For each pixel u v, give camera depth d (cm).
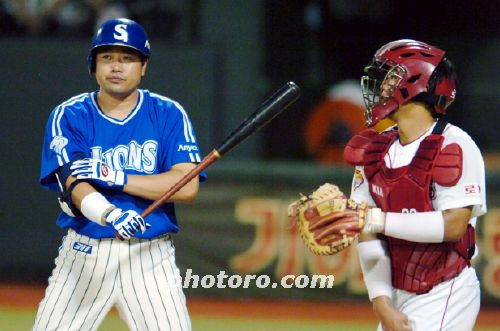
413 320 1365
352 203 1335
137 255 1544
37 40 3741
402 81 1345
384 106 1364
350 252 3155
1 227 3562
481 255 3088
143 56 1579
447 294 1356
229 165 3206
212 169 3206
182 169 1573
